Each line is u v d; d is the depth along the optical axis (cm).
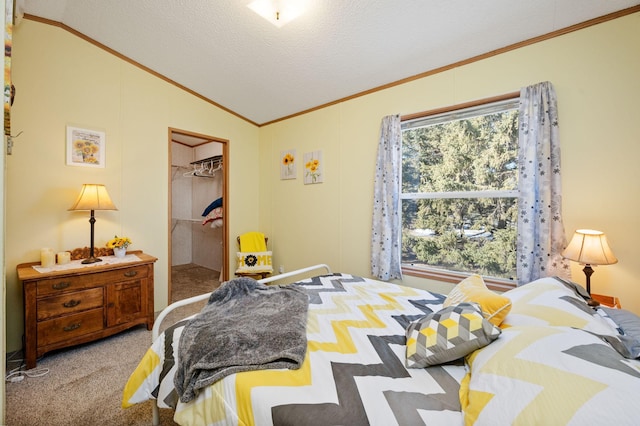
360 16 200
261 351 109
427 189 261
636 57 168
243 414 90
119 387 176
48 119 238
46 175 238
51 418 150
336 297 177
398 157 262
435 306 165
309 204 346
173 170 532
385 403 83
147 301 258
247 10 206
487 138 228
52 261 222
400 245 270
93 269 223
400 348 119
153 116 302
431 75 247
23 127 226
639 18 167
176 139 505
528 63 202
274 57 258
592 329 102
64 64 245
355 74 267
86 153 258
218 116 361
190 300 154
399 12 192
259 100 340
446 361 102
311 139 343
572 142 187
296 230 362
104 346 228
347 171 307
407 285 264
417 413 79
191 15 218
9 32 85
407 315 152
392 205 262
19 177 225
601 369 69
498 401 70
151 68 295
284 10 199
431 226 259
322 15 202
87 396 168
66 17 234
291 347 112
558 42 191
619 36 172
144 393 125
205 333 121
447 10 185
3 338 59
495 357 85
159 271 308
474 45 214
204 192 531
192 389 101
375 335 129
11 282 221
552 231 189
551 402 64
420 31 206
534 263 197
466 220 240
